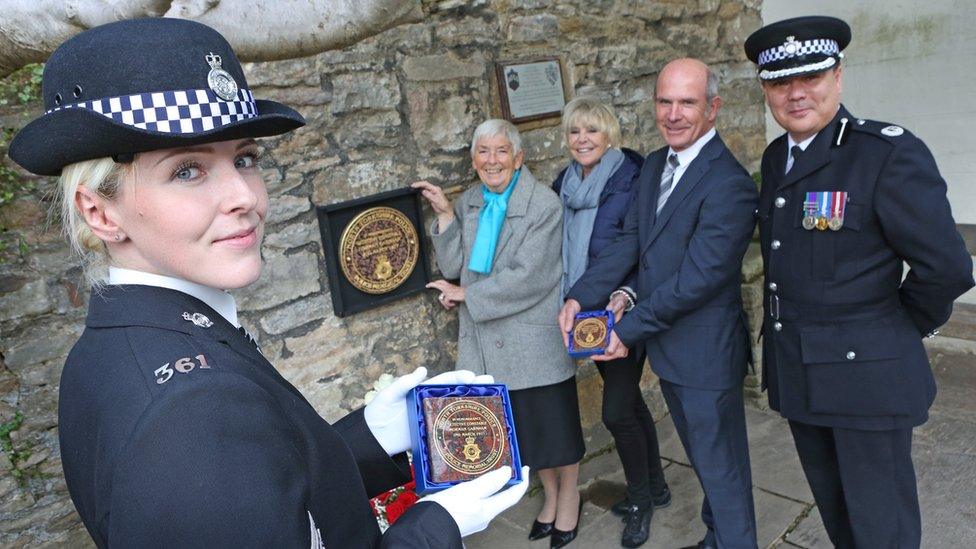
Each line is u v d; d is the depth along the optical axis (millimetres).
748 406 3242
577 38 2814
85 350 680
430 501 810
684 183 1943
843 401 1673
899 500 1704
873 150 1580
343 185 2186
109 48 598
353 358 2277
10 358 1670
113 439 572
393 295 2324
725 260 1848
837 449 1737
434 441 979
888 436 1662
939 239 1511
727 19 3520
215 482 529
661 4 3125
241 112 649
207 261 649
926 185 1512
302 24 999
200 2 960
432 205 2361
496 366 2273
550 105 2693
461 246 2346
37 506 1733
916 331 1701
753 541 1958
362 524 728
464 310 2379
